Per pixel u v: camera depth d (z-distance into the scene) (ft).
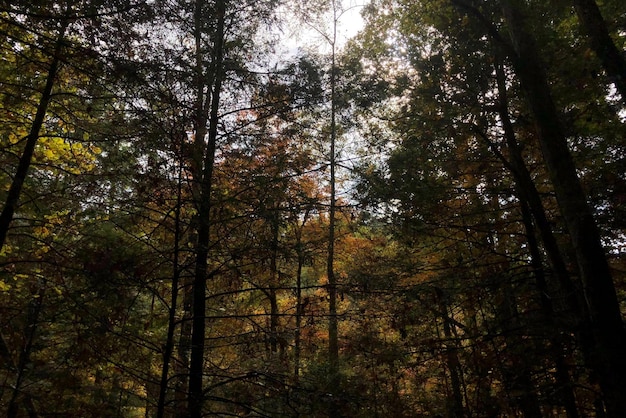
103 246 19.71
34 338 23.53
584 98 22.82
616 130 21.88
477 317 41.06
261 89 24.22
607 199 24.80
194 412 18.72
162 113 19.75
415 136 33.86
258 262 23.12
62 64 23.48
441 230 35.19
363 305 29.99
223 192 23.27
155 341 24.38
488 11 29.55
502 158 28.89
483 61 29.99
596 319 19.20
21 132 26.48
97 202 21.57
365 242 52.60
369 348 33.53
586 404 28.60
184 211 21.85
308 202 24.91
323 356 36.11
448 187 30.27
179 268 21.08
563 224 28.60
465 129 31.35
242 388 21.07
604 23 19.72
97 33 19.36
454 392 33.65
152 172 19.01
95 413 23.08
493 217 33.12
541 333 23.41
